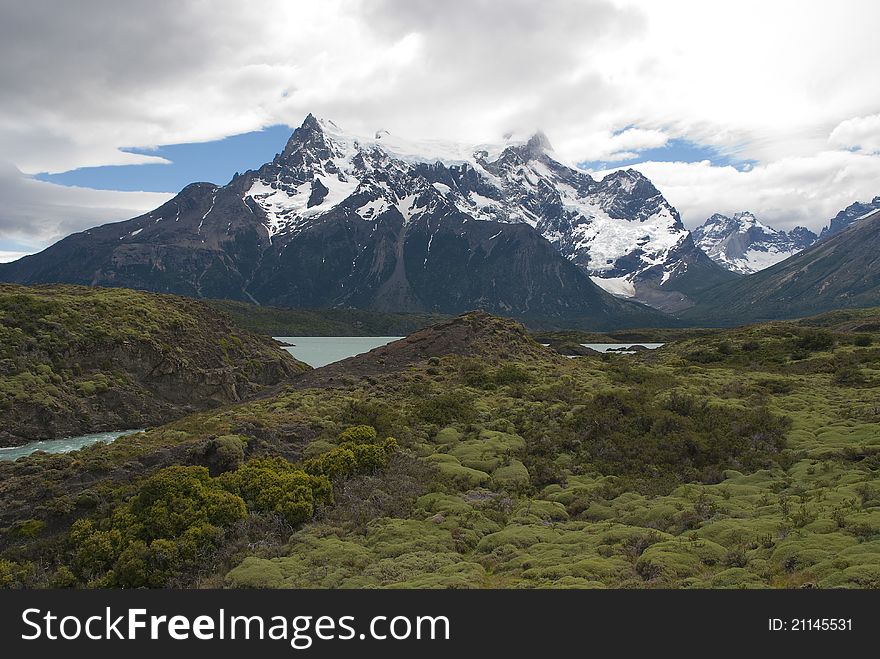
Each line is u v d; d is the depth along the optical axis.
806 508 28.48
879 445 38.94
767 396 62.12
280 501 33.41
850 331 162.88
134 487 35.59
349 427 46.44
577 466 42.38
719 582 21.84
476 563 26.33
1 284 95.94
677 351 127.75
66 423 69.06
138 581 27.64
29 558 30.38
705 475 39.41
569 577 23.50
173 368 83.38
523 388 65.31
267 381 100.25
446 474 39.75
